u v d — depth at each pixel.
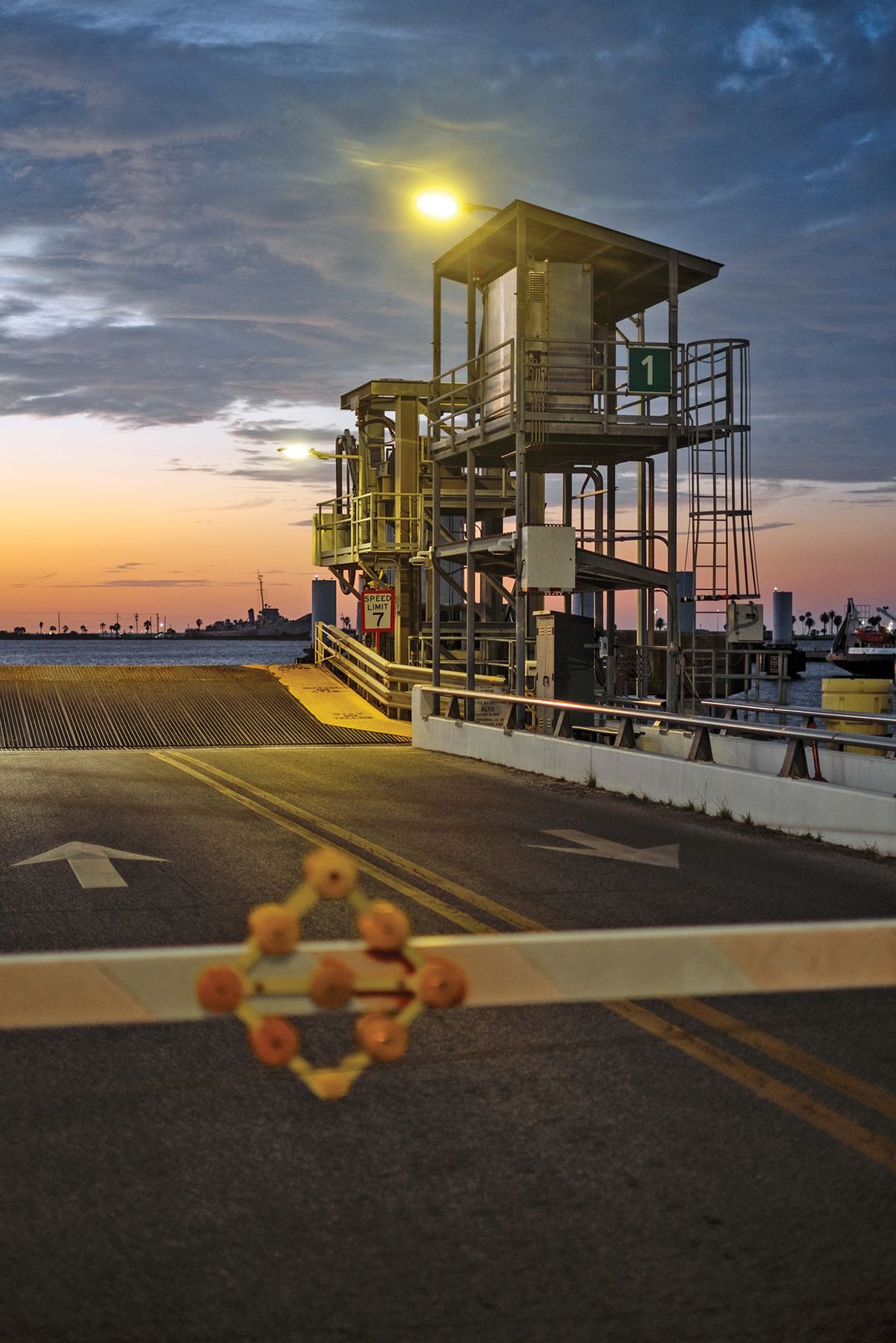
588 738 19.75
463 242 21.89
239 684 30.19
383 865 10.37
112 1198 4.01
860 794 11.52
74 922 8.14
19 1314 3.26
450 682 26.16
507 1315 3.26
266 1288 3.40
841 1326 3.21
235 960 1.62
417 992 1.64
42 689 28.11
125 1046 5.65
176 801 14.59
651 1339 3.15
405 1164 4.30
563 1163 4.31
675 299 20.70
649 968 1.72
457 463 24.02
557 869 10.27
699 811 14.20
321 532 36.44
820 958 1.78
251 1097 4.99
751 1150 4.45
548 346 20.75
